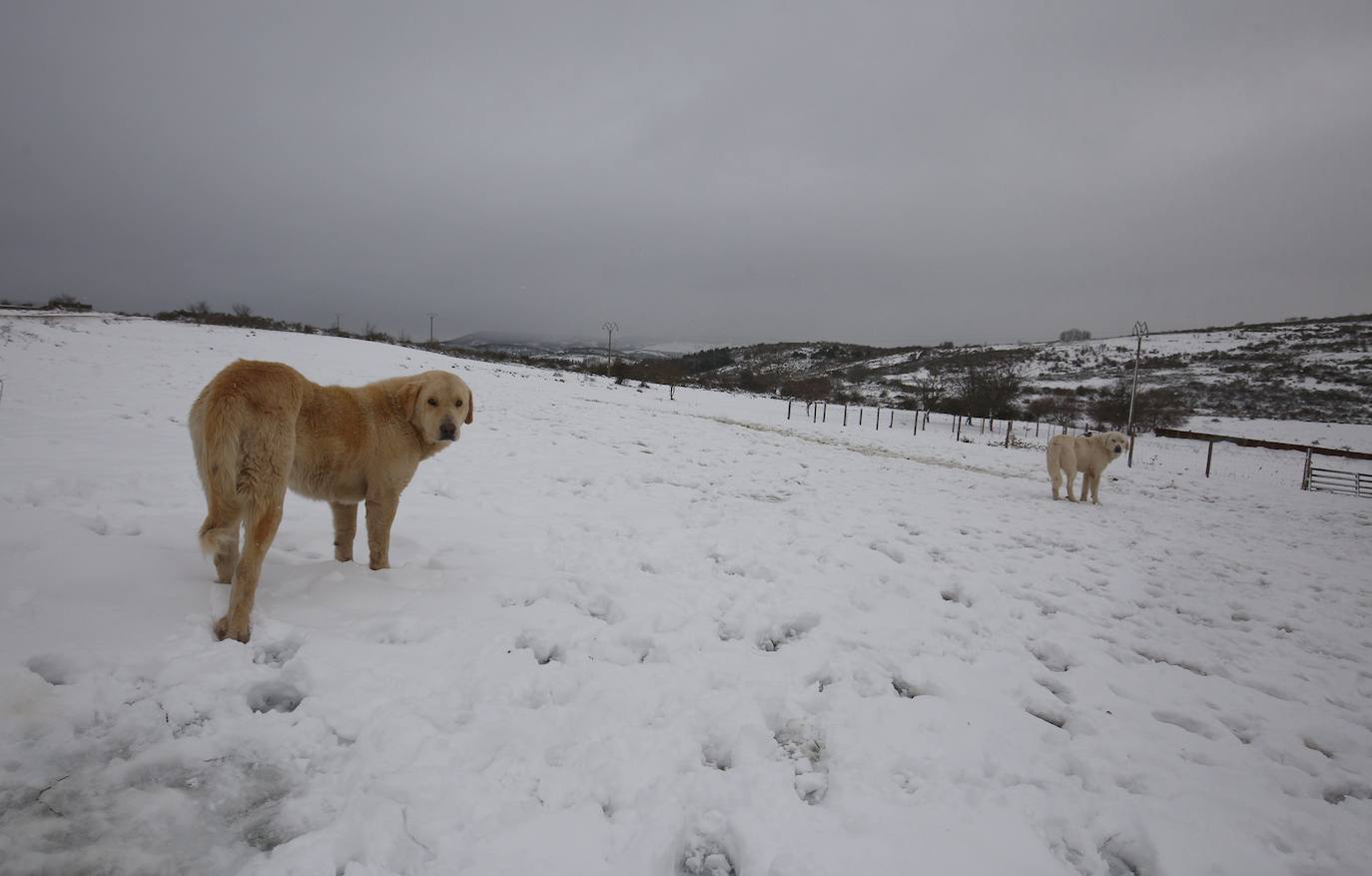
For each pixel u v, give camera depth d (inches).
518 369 1581.0
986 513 377.4
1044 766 110.0
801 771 103.9
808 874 78.2
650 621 159.8
